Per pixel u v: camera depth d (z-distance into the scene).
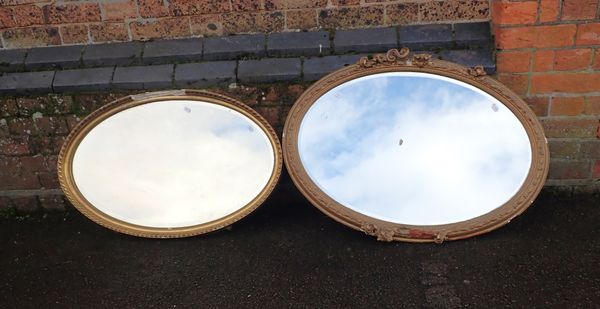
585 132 1.82
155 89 1.81
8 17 1.81
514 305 1.54
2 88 1.82
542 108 1.80
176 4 1.79
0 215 2.02
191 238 1.84
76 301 1.66
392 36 1.79
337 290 1.63
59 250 1.86
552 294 1.56
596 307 1.52
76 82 1.81
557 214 1.83
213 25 1.82
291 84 1.80
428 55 1.70
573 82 1.75
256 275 1.70
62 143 1.91
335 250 1.76
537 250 1.70
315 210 1.92
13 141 1.91
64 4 1.79
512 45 1.71
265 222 1.89
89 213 1.83
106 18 1.82
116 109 1.76
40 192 2.00
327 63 1.79
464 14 1.78
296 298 1.61
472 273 1.64
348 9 1.79
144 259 1.79
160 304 1.63
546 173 1.70
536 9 1.66
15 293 1.70
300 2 1.78
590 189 1.90
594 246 1.71
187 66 1.81
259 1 1.78
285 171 1.89
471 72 1.69
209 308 1.61
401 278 1.65
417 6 1.77
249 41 1.82
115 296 1.67
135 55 1.83
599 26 1.66
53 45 1.86
